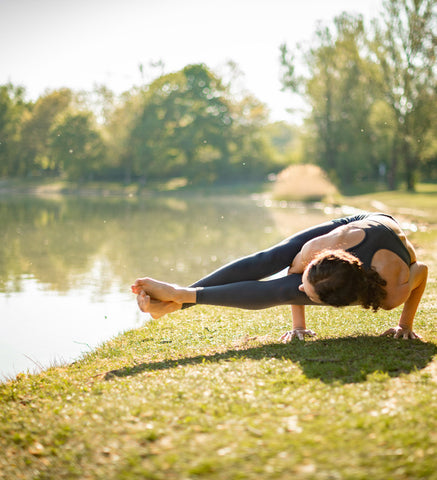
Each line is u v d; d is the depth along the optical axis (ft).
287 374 11.10
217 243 49.90
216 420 9.01
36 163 203.72
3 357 17.30
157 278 31.78
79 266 36.40
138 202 132.16
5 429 9.86
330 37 151.43
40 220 75.36
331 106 158.20
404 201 109.50
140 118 209.77
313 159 172.35
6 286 29.43
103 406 10.18
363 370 10.87
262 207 114.83
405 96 134.62
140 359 14.62
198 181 216.95
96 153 201.77
